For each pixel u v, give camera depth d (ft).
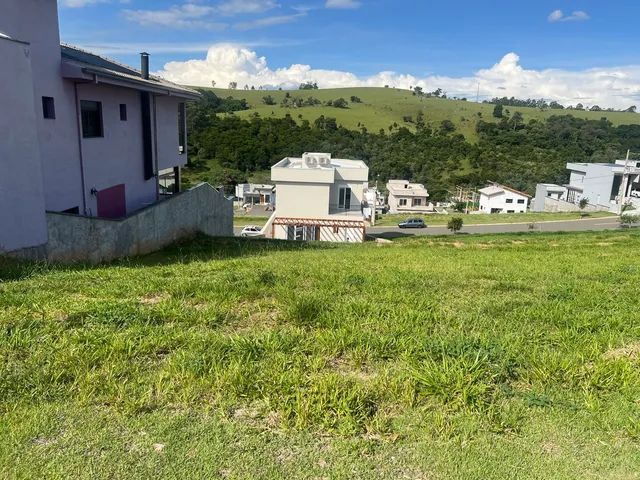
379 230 125.39
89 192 40.57
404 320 15.17
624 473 8.10
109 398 9.84
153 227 44.06
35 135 26.86
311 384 10.55
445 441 8.84
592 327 15.34
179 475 7.73
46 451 8.20
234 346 12.41
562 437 9.06
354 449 8.51
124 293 18.06
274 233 82.28
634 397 10.43
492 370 11.27
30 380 10.38
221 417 9.37
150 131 51.06
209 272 24.02
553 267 30.55
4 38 24.34
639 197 158.20
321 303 16.70
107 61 51.98
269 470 7.93
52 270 23.98
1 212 24.88
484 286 21.57
